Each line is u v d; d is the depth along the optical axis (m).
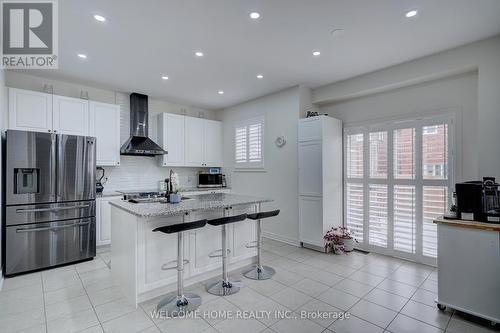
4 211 3.04
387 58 3.20
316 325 2.12
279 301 2.49
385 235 3.74
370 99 3.91
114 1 2.09
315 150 3.90
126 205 2.69
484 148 2.70
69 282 2.90
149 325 2.12
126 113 4.64
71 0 2.07
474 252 2.18
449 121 3.18
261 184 4.82
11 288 2.75
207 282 2.89
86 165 3.58
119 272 2.77
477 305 2.16
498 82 2.65
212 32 2.60
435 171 3.27
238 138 5.32
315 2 2.13
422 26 2.49
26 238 3.12
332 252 3.89
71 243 3.43
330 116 4.38
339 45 2.87
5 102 3.28
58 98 3.70
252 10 2.23
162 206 2.61
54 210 3.30
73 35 2.62
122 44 2.82
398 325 2.12
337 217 4.08
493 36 2.68
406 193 3.51
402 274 3.09
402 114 3.57
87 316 2.24
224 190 5.41
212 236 3.00
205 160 5.45
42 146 3.24
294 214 4.26
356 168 4.05
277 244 4.31
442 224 2.32
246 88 4.35
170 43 2.81
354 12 2.27
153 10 2.21
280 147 4.48
